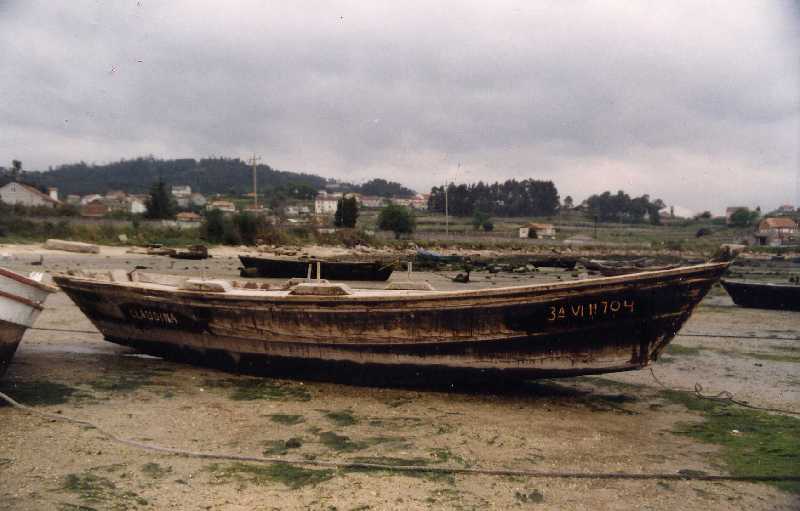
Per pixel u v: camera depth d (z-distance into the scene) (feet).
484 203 469.57
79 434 23.47
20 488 18.48
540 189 476.13
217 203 434.30
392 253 175.22
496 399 31.27
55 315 52.65
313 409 28.73
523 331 29.19
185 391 31.12
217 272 99.35
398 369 31.71
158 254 123.24
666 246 261.65
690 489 20.40
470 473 21.21
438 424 26.84
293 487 19.65
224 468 20.98
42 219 151.53
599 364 29.55
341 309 31.14
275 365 34.12
